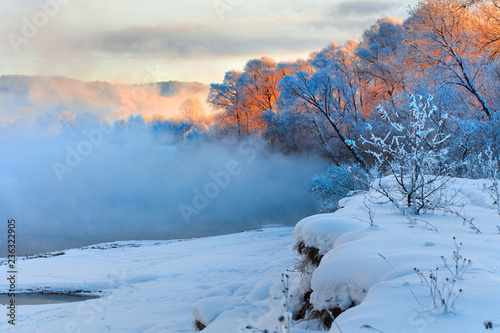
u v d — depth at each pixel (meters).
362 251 4.40
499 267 3.68
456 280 3.35
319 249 5.71
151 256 24.81
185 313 11.53
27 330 11.62
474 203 8.55
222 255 22.42
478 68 23.12
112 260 24.19
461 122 14.49
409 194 7.48
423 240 4.70
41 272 21.41
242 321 6.64
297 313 5.98
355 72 41.34
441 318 2.76
